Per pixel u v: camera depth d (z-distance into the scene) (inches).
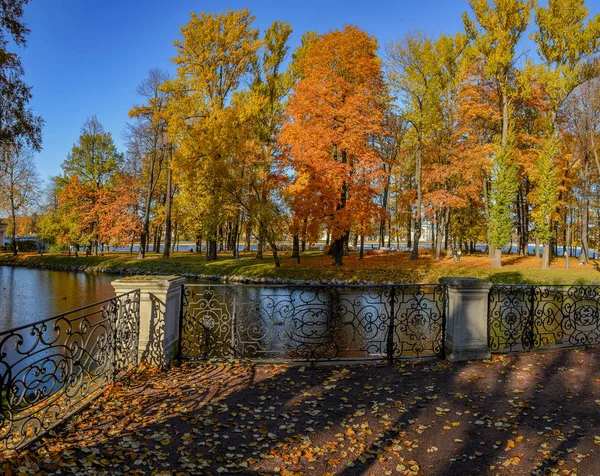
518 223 1343.5
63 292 783.1
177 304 235.3
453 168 1008.9
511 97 959.6
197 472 114.8
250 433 140.6
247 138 1001.5
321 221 875.4
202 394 177.9
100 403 164.7
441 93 1031.0
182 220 1187.9
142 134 1412.4
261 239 992.2
